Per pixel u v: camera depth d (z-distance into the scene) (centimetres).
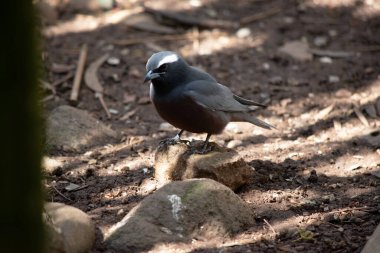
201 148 1094
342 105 1426
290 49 1673
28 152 584
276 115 1401
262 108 1427
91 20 1817
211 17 1828
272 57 1638
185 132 1318
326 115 1390
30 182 596
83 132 1255
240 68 1591
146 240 870
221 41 1716
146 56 1633
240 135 1311
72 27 1777
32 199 605
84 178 1113
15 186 582
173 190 924
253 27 1784
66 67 1563
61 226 834
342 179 1108
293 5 1912
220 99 1079
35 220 617
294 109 1423
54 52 1633
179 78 1057
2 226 588
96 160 1175
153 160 1180
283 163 1169
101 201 1031
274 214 984
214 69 1580
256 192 1056
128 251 862
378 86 1498
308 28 1781
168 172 1066
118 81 1522
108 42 1695
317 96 1474
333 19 1838
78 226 853
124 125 1347
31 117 577
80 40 1705
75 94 1431
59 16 1831
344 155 1203
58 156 1190
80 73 1526
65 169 1141
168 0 1922
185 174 1038
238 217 933
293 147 1244
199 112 1058
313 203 1016
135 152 1216
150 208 907
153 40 1712
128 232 877
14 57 555
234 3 1925
